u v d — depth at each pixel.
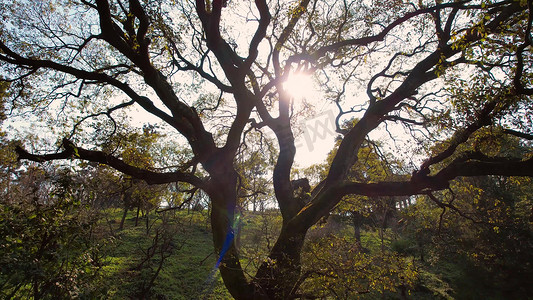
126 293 14.32
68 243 4.74
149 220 31.80
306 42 10.91
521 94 6.61
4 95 8.90
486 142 7.73
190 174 8.48
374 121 9.31
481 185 19.95
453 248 21.41
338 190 8.43
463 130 7.47
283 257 7.33
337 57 10.85
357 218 25.28
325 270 7.22
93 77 7.45
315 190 10.21
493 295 19.16
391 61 10.79
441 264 23.56
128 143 8.90
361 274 7.81
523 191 22.22
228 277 7.61
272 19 10.25
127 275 15.74
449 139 8.43
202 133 8.44
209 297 16.03
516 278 19.20
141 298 12.85
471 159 7.89
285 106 10.38
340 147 9.22
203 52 10.45
